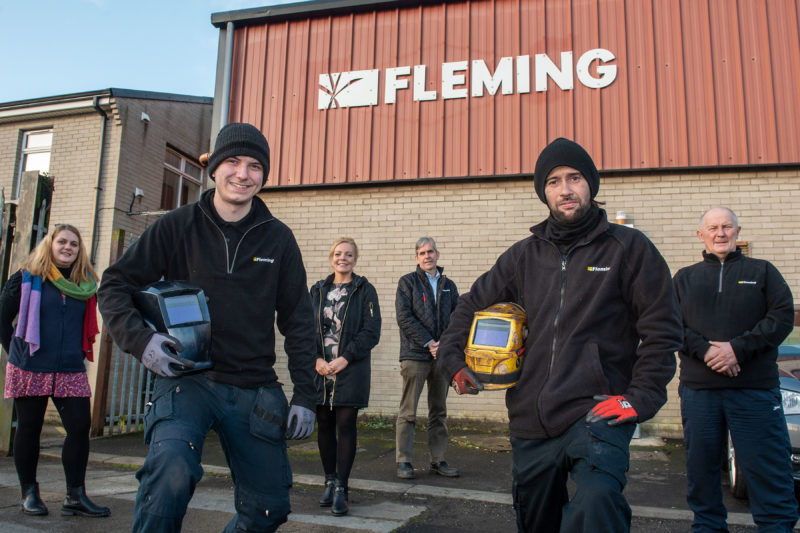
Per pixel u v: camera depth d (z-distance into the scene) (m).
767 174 6.62
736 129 6.68
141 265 2.11
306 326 2.30
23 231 5.39
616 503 1.67
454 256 7.29
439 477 4.68
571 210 2.05
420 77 7.66
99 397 6.42
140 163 9.53
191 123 11.05
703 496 2.96
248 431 2.06
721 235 3.09
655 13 7.08
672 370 1.86
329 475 3.80
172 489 1.74
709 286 3.09
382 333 7.29
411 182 7.55
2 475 4.38
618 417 1.77
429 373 4.77
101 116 9.23
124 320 1.93
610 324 2.00
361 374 3.82
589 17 7.24
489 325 2.16
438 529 3.32
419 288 4.79
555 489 1.99
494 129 7.32
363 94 7.82
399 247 7.47
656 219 6.79
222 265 2.15
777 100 6.64
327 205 7.81
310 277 7.70
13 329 3.66
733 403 2.88
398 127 7.64
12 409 5.20
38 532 3.02
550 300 2.08
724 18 6.91
